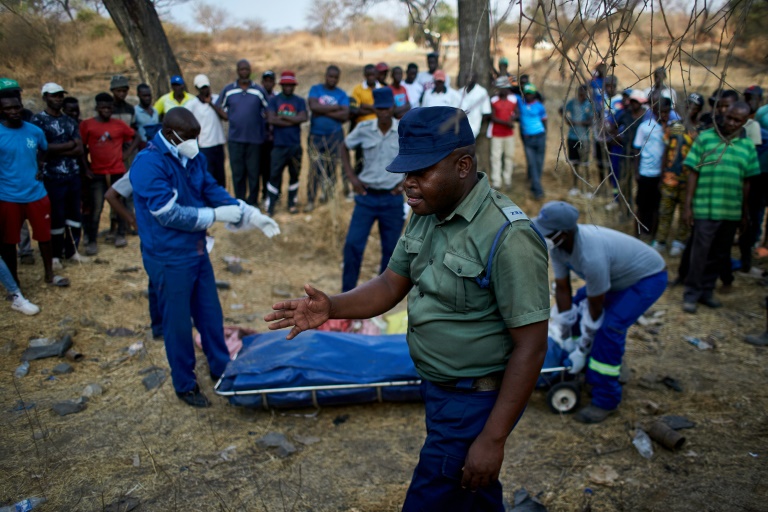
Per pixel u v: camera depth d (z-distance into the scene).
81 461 3.12
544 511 2.82
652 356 4.53
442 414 2.01
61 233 5.64
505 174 8.79
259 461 3.21
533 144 8.27
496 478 1.88
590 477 3.10
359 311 2.16
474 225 1.88
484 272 1.85
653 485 3.04
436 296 1.96
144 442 3.32
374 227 7.47
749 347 4.64
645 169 6.71
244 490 2.97
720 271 5.61
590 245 3.32
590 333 3.64
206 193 3.75
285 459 3.24
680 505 2.89
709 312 5.30
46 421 3.46
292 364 3.60
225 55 16.06
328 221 7.22
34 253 6.00
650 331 4.96
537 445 3.41
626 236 3.54
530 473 3.16
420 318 2.00
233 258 6.35
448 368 1.98
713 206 5.04
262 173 7.97
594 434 3.50
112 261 6.01
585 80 1.59
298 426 3.57
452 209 1.93
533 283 1.82
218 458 3.21
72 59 9.77
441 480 1.97
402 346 3.81
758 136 5.82
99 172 6.03
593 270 3.31
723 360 4.45
